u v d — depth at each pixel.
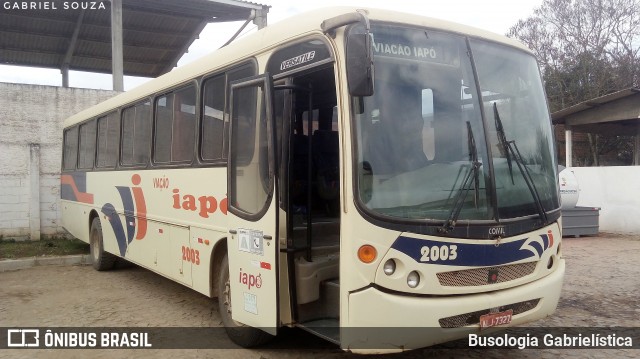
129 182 8.26
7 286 8.64
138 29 17.58
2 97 12.11
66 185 11.90
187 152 6.51
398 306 3.96
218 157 5.82
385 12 4.43
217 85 5.93
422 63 4.45
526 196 4.64
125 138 8.56
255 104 4.98
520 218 4.52
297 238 5.12
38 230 12.48
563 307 6.98
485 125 4.55
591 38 29.11
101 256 9.65
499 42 4.98
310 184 4.94
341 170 4.08
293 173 4.93
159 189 7.22
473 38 4.79
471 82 4.63
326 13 4.50
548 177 4.99
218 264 5.92
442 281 4.13
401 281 4.00
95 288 8.48
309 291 4.80
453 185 4.27
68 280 9.12
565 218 13.75
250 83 4.91
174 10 16.02
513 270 4.51
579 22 29.34
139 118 8.02
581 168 15.52
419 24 4.53
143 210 7.75
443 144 4.36
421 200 4.16
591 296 7.51
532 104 5.09
